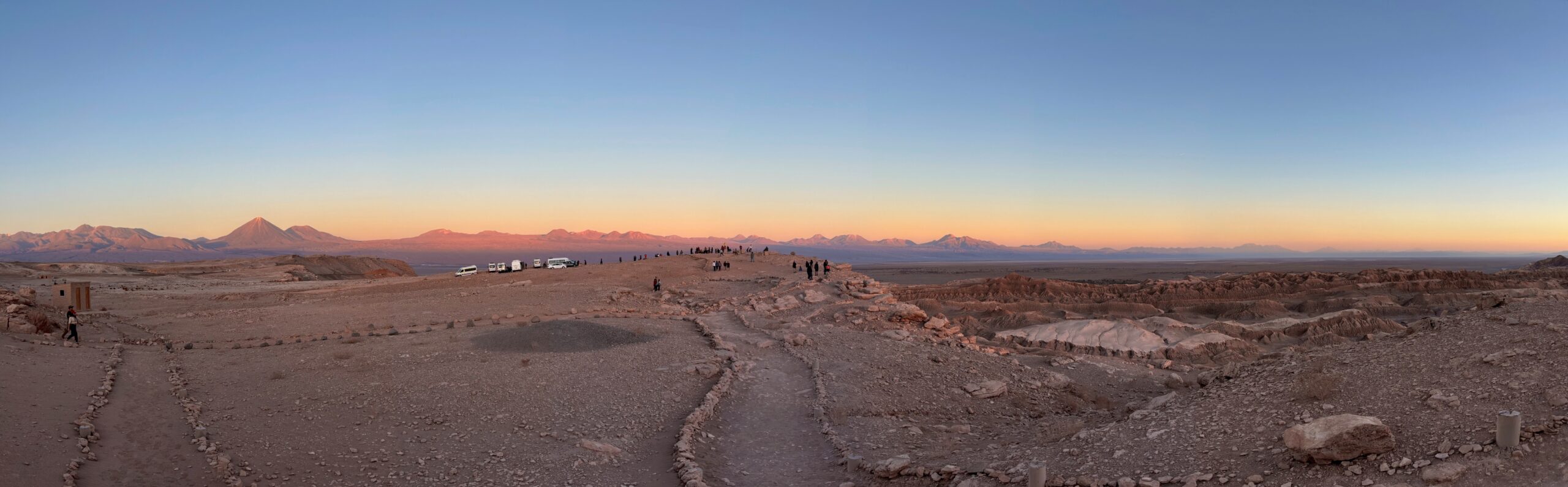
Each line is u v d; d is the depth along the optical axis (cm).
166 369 2591
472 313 4675
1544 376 1356
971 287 7950
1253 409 1558
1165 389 3052
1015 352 4269
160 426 1836
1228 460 1332
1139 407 1958
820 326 4178
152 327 4006
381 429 1934
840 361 3062
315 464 1650
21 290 4200
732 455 1864
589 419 2091
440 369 2625
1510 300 2194
